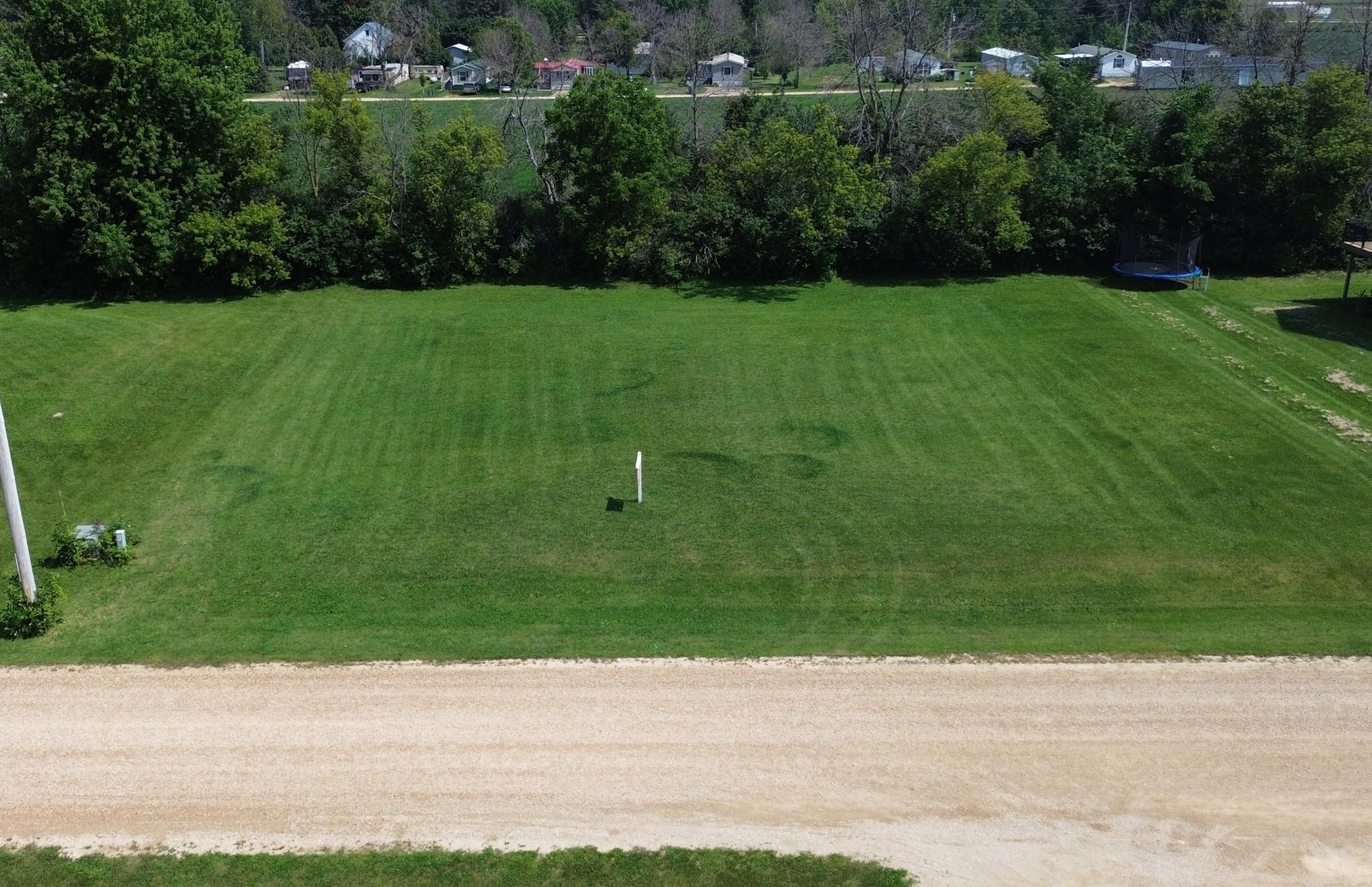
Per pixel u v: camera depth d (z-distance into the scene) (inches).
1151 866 553.0
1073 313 1469.0
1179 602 807.7
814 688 697.6
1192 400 1170.0
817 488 992.2
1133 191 1658.5
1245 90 1702.8
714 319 1451.8
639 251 1625.2
